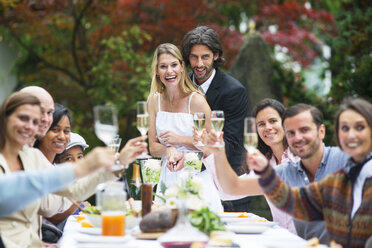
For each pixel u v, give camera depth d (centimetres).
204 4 1148
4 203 282
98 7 1128
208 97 562
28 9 1084
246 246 305
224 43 1140
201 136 384
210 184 501
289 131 377
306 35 1195
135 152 346
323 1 1325
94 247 280
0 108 341
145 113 346
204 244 288
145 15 1153
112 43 1091
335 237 317
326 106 879
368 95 836
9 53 1378
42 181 283
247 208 608
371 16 896
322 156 386
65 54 1195
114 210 313
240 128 567
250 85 929
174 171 481
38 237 369
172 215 327
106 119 309
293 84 934
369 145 314
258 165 318
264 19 1213
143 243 307
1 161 346
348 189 316
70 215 442
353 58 884
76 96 1219
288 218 416
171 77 507
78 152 496
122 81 1119
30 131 341
